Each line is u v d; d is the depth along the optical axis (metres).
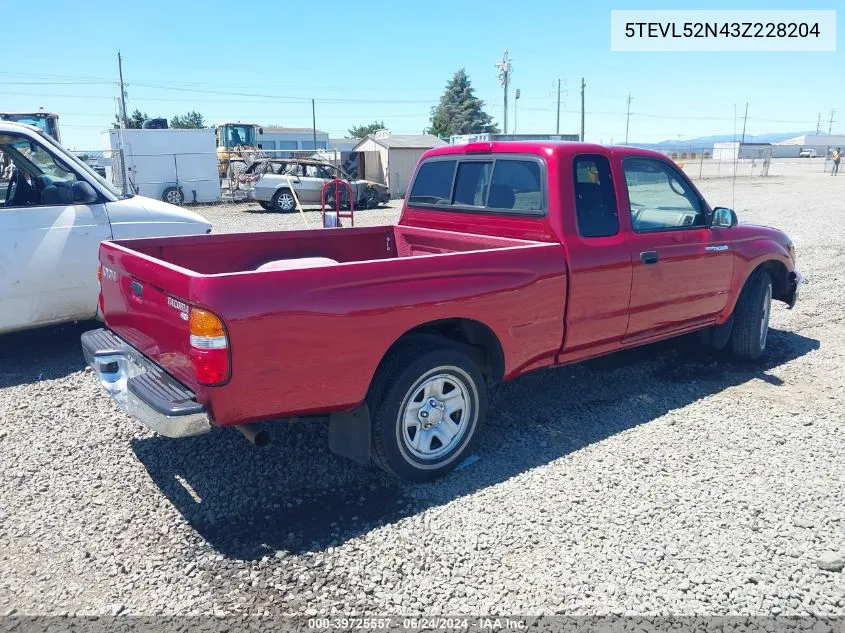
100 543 3.24
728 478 3.82
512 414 4.80
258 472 3.95
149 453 4.18
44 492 3.71
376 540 3.25
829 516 3.43
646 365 5.86
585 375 5.62
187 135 24.88
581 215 4.39
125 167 23.67
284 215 21.45
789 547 3.17
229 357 3.04
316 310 3.24
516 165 4.59
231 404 3.11
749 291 5.75
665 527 3.34
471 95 83.94
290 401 3.26
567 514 3.46
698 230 5.14
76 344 6.42
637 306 4.73
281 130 98.81
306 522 3.43
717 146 71.94
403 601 2.83
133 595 2.88
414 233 5.38
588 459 4.08
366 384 3.48
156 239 4.45
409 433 3.73
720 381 5.46
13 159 6.16
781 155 103.56
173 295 3.24
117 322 4.07
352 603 2.82
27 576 3.00
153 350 3.57
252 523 3.41
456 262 3.73
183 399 3.14
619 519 3.41
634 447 4.23
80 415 4.74
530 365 4.26
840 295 8.55
